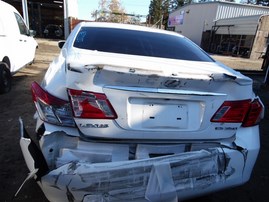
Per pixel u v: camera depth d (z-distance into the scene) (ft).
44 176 5.37
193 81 5.79
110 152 5.80
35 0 77.51
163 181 5.75
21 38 21.17
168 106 5.91
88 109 5.52
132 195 5.62
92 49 7.64
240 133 6.63
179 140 6.14
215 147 6.38
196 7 116.88
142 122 5.80
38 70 26.81
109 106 5.55
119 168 5.49
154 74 5.52
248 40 82.12
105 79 5.49
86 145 5.72
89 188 5.41
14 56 19.51
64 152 5.66
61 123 5.65
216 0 104.22
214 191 6.46
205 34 108.99
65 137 5.71
